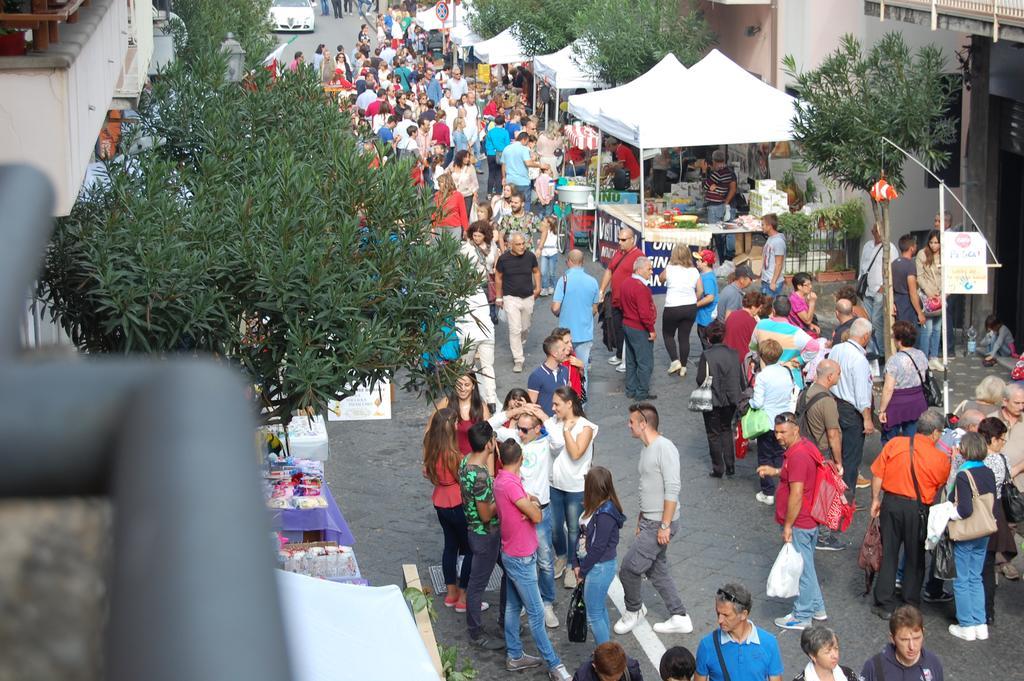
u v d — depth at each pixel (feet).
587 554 30.55
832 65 54.60
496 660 31.76
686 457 45.68
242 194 27.45
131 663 1.05
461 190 76.23
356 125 42.29
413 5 195.42
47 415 1.13
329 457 46.44
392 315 27.12
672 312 54.75
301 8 190.90
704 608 34.37
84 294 25.04
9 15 20.62
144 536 1.10
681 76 69.82
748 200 73.31
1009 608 33.86
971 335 57.21
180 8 71.87
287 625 1.21
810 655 24.98
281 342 26.12
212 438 1.20
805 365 43.52
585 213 78.23
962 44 62.44
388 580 36.37
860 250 68.23
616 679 25.70
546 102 108.17
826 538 37.45
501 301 55.31
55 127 21.34
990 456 31.71
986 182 58.70
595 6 92.94
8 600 1.05
